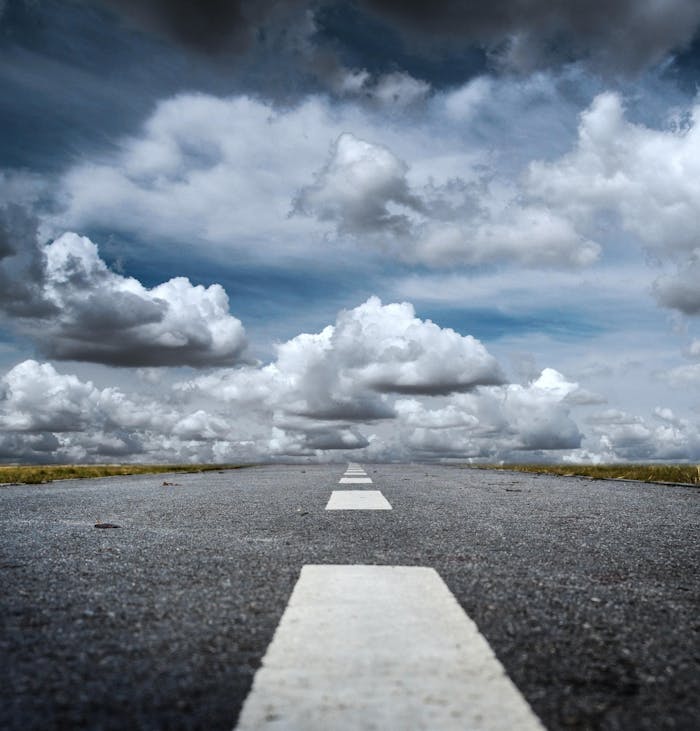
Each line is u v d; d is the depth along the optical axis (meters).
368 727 1.38
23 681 1.65
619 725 1.42
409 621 2.18
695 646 1.96
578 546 3.81
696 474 11.83
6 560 3.33
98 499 7.47
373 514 5.49
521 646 1.94
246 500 7.09
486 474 15.61
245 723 1.40
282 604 2.42
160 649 1.90
